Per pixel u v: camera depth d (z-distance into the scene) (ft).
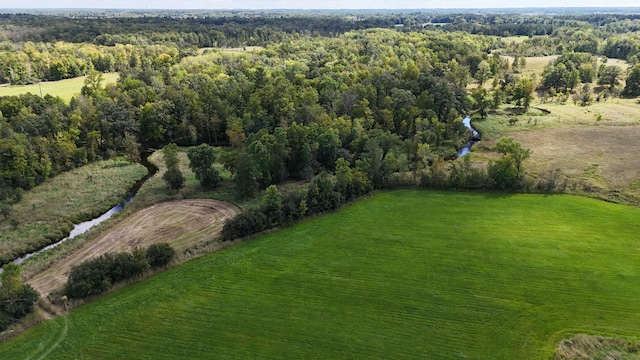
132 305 161.48
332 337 146.20
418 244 199.62
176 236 214.69
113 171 301.43
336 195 232.53
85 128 329.72
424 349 140.67
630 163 293.64
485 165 299.58
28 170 270.67
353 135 309.83
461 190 255.50
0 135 289.12
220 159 274.36
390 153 265.95
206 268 183.83
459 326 150.00
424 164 295.28
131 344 143.95
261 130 287.69
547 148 329.11
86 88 398.21
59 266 190.70
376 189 258.78
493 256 188.65
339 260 188.65
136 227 224.12
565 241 198.18
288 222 218.18
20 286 156.15
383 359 137.28
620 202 235.81
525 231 207.72
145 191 266.57
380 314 156.35
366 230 212.84
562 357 136.05
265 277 177.88
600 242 196.54
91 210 245.24
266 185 272.51
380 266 184.03
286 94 358.64
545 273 176.14
